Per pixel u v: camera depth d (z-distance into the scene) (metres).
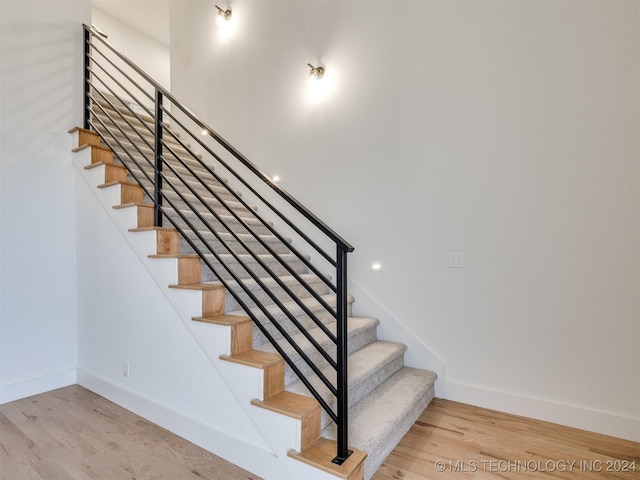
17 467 1.87
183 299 2.16
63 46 3.04
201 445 2.07
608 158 2.23
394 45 3.03
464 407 2.59
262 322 2.26
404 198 2.96
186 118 4.52
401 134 2.98
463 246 2.69
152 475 1.82
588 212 2.28
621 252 2.19
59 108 2.98
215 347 2.01
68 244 2.98
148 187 3.05
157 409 2.32
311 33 3.53
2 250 2.65
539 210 2.43
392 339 2.98
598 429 2.24
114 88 5.79
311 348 2.26
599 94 2.25
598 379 2.25
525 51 2.48
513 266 2.51
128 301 2.53
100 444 2.09
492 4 2.61
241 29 4.07
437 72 2.81
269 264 3.15
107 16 5.79
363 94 3.19
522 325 2.48
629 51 2.18
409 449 2.04
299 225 3.56
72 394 2.78
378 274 3.08
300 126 3.59
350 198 3.25
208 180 4.05
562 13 2.37
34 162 2.82
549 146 2.40
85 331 2.92
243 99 4.02
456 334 2.72
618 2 2.21
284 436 1.72
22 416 2.41
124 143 3.45
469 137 2.67
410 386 2.48
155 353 2.35
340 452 1.63
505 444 2.10
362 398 2.27
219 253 2.88
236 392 1.90
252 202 3.93
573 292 2.32
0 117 2.66
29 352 2.76
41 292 2.83
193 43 4.50
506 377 2.52
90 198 2.87
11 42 2.74
